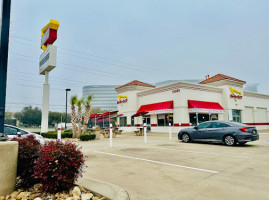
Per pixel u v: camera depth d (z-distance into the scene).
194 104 20.52
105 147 10.18
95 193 3.33
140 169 5.26
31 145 3.92
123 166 5.66
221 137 10.07
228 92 24.30
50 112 71.19
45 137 16.67
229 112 23.95
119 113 28.25
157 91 23.44
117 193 3.21
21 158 3.73
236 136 9.50
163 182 4.11
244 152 7.83
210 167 5.35
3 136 3.64
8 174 3.21
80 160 3.51
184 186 3.83
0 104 3.79
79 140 14.38
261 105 31.05
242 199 3.16
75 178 3.58
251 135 9.19
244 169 5.09
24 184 3.74
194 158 6.65
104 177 4.54
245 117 27.31
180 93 20.39
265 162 5.92
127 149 9.20
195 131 11.27
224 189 3.64
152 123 23.75
